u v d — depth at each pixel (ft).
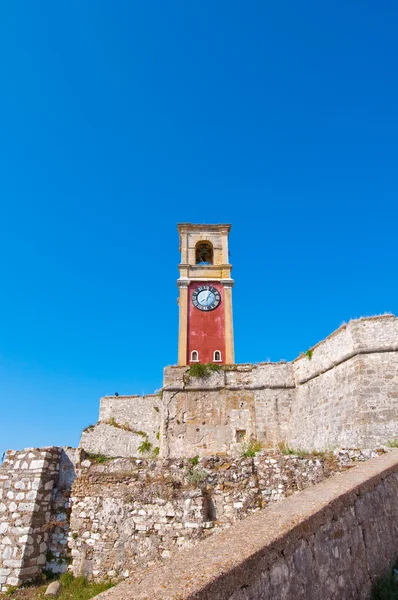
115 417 126.52
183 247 120.57
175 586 11.64
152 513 38.99
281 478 39.37
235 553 13.65
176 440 77.51
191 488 39.45
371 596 19.08
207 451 76.02
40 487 41.70
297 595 14.83
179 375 81.82
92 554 39.40
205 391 80.59
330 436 60.64
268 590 13.71
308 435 67.92
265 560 13.98
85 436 125.49
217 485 39.83
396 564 22.13
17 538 39.70
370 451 38.81
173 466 41.55
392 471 26.16
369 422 52.65
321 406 65.41
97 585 36.70
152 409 122.62
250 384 79.97
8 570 38.55
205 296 114.01
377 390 53.88
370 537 21.03
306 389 72.23
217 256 120.57
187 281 114.93
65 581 38.01
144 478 41.09
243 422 77.25
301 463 39.52
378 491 23.54
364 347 56.90
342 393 59.67
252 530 15.70
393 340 55.52
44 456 42.86
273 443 74.79
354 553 19.16
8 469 43.21
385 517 23.26
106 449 121.49
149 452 115.03
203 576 12.12
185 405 79.87
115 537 39.27
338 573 17.52
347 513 19.75
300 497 19.81
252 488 39.27
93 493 41.73
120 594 11.51
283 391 77.51
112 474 42.22
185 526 37.76
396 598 18.54
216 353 108.58
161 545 37.68
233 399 79.30
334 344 63.82
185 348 108.47
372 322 57.82
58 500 42.60
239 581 12.73
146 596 11.20
